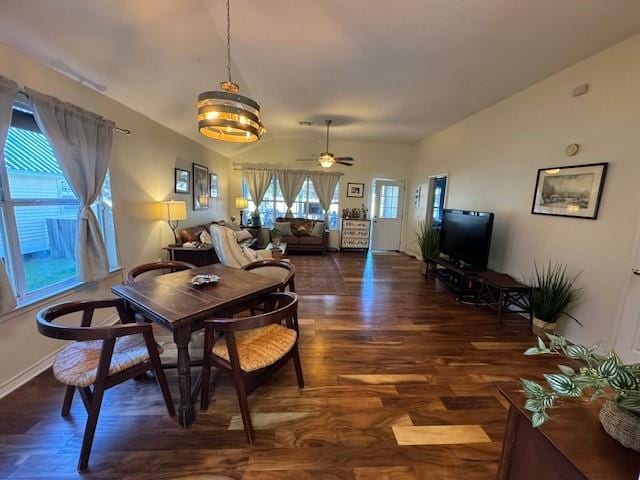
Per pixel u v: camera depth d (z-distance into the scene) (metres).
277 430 1.63
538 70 2.88
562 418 1.00
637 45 2.21
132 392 1.89
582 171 2.62
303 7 2.05
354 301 3.70
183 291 1.90
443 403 1.89
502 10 1.98
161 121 3.82
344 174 7.20
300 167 7.16
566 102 2.82
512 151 3.56
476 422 1.74
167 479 1.33
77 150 2.26
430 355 2.47
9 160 1.96
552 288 2.75
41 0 1.67
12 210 1.96
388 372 2.21
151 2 1.97
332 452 1.50
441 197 5.94
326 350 2.50
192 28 2.34
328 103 4.18
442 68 2.92
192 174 4.97
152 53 2.48
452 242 4.26
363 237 7.22
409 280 4.74
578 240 2.67
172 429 1.61
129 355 1.55
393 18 2.12
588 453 0.85
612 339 2.39
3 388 1.81
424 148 6.33
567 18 2.05
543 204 3.06
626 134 2.29
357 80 3.31
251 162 7.07
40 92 2.04
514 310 3.46
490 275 3.47
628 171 2.27
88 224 2.37
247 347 1.71
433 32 2.29
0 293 1.67
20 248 2.02
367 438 1.60
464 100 3.81
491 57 2.66
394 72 3.06
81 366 1.46
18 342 1.90
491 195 3.97
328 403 1.85
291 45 2.58
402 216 7.39
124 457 1.43
